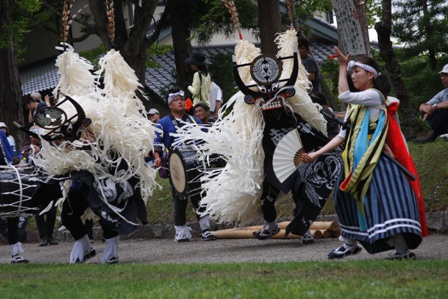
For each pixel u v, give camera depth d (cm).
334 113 1162
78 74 1045
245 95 1055
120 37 2102
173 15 2256
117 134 990
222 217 1088
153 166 1280
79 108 974
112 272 848
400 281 646
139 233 1483
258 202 1097
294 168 1051
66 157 982
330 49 3116
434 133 1366
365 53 1158
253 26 2216
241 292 623
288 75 1077
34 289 733
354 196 826
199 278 737
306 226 1057
